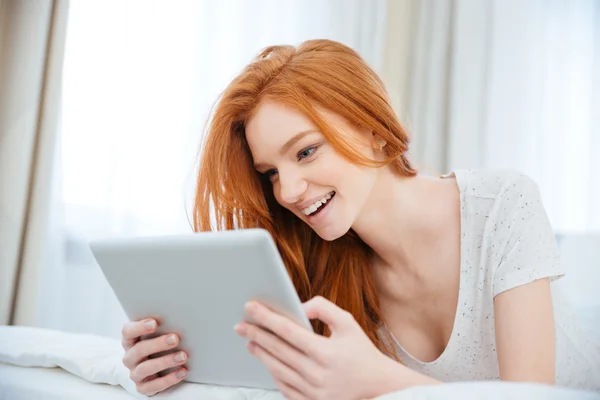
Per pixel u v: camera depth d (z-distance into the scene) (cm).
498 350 111
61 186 228
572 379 133
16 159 214
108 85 238
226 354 93
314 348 79
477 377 128
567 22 266
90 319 232
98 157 235
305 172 112
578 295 237
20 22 221
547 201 261
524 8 270
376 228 124
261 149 114
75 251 233
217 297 85
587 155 259
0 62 220
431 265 127
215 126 121
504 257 117
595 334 140
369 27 268
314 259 138
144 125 242
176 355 96
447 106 274
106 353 117
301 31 263
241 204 125
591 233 248
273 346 82
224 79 253
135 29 243
